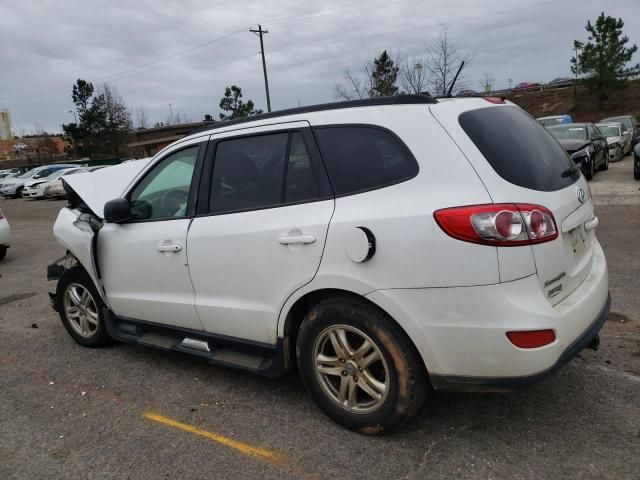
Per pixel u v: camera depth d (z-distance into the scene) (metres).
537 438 2.95
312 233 2.96
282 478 2.78
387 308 2.74
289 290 3.11
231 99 49.44
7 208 22.67
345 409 3.09
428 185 2.68
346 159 2.98
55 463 3.06
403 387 2.83
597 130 16.64
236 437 3.19
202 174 3.61
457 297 2.57
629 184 12.89
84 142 60.72
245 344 3.46
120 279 4.17
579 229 3.12
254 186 3.35
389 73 33.75
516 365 2.54
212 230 3.46
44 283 7.67
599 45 40.91
